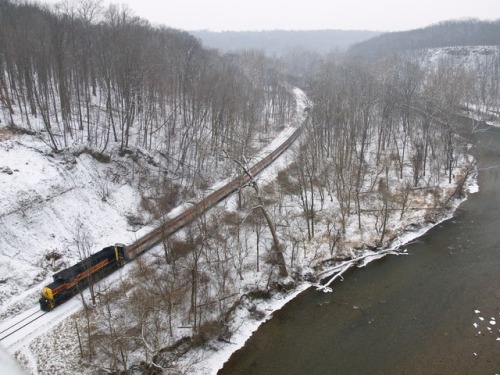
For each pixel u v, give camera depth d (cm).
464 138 9325
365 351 4347
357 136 8438
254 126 9606
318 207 6931
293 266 5638
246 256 5497
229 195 7038
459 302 4997
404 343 4422
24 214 5300
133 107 7794
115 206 6488
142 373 3944
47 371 3850
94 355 3997
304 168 7456
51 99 7894
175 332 4375
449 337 4459
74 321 4375
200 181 7538
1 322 4334
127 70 7169
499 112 12188
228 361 4284
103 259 5034
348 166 7594
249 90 11144
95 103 8406
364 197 7181
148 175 7231
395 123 9850
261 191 6981
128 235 5988
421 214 6862
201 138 8606
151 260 5350
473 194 7625
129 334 4134
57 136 6706
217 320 4603
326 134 9050
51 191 5762
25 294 4706
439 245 6212
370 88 9588
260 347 4462
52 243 5381
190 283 4772
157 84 8500
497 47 18838
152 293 4556
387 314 4878
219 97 9075
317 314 4941
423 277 5516
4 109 6825
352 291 5328
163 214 5853
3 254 4888
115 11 10488
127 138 7175
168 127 8181
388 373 4056
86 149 6688
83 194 6178
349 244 6147
